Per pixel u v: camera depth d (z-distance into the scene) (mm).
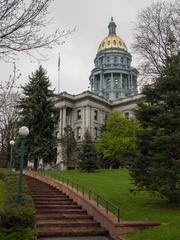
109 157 62906
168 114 20297
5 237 12547
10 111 50750
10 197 18469
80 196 23047
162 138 19703
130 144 59531
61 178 35719
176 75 21266
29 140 48219
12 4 10664
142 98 22734
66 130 64750
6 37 10961
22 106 49406
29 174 40281
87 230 17516
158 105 21875
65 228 18000
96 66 120562
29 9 10883
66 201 24234
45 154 47531
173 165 19688
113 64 115312
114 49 117062
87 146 50250
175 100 21078
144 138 21094
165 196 20656
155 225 16188
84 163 48438
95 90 116062
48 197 25406
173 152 20172
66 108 87688
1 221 12977
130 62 118625
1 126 51438
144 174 20547
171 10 39125
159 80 22047
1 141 53500
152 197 23047
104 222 18047
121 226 16109
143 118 22000
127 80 115250
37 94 49938
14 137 50688
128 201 22375
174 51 26125
